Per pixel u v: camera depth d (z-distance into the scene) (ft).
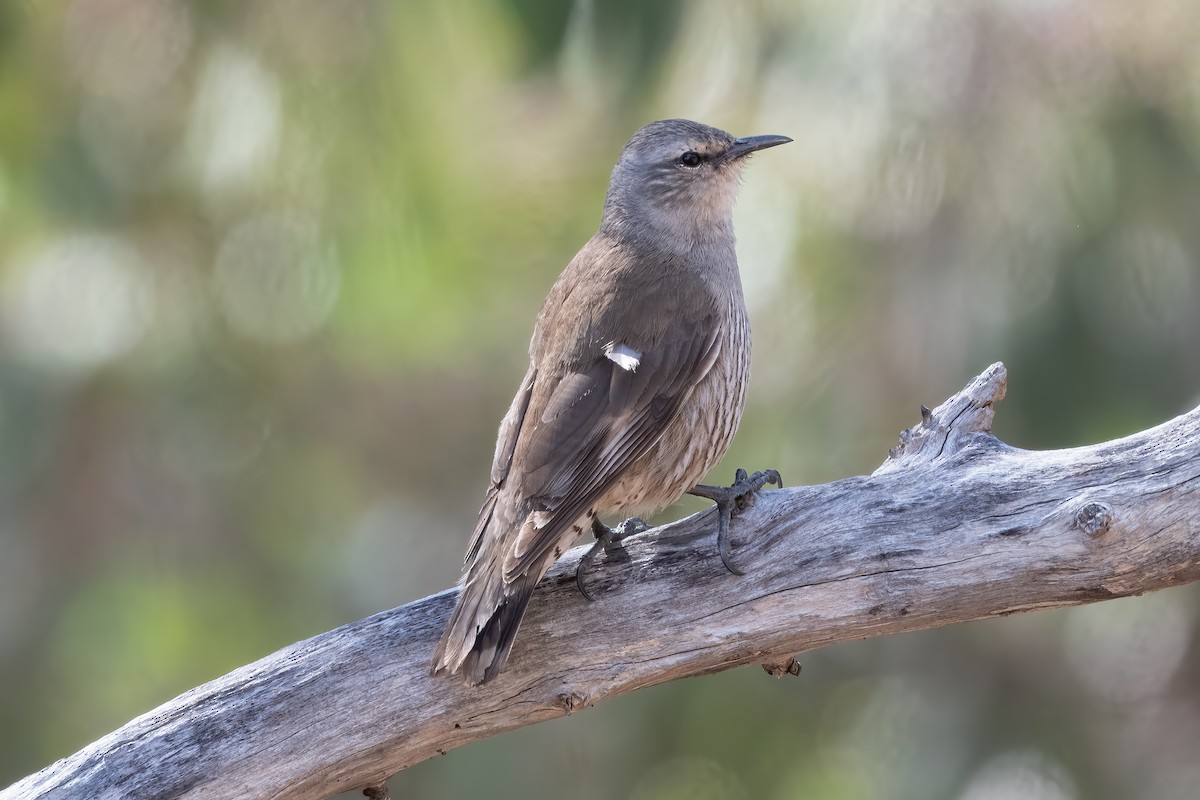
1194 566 26.14
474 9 40.42
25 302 43.80
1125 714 42.96
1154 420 37.19
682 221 31.19
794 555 26.94
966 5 37.52
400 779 42.70
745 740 43.55
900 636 43.68
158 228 43.57
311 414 47.03
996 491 26.73
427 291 45.91
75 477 44.09
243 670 26.84
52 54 41.14
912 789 42.24
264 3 40.42
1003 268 37.70
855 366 39.65
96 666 44.70
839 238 39.52
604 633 26.96
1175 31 36.47
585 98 42.83
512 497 27.25
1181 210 37.50
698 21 38.91
